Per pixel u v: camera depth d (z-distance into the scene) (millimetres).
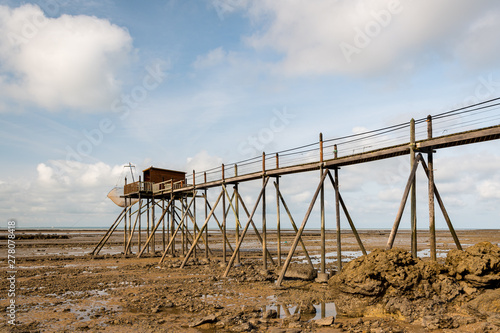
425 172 14375
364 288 12398
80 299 14922
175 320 11797
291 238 72375
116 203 38562
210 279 19484
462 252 12438
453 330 9852
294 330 10305
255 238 72750
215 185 26516
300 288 16750
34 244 51344
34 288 17062
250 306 13516
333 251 39812
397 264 12414
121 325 11266
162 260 27812
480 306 10594
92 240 65000
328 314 12359
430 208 13945
